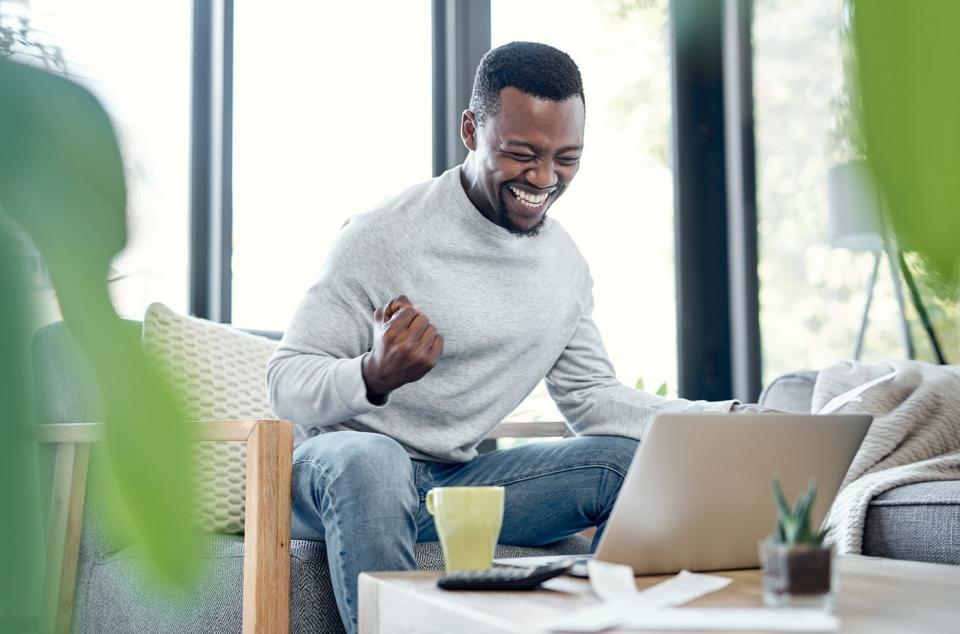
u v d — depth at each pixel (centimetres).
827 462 128
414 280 201
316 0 339
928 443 247
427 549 191
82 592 189
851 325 380
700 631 83
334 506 164
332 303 196
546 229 217
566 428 276
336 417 177
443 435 201
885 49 14
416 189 211
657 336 397
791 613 86
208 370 219
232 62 322
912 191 13
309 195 333
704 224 409
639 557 121
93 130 14
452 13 355
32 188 14
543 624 86
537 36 369
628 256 392
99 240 14
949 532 205
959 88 13
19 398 13
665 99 400
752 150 405
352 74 344
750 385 404
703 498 121
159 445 14
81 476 190
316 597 177
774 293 403
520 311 207
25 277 14
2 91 14
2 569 13
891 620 92
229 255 318
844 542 219
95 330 14
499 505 124
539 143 194
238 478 214
